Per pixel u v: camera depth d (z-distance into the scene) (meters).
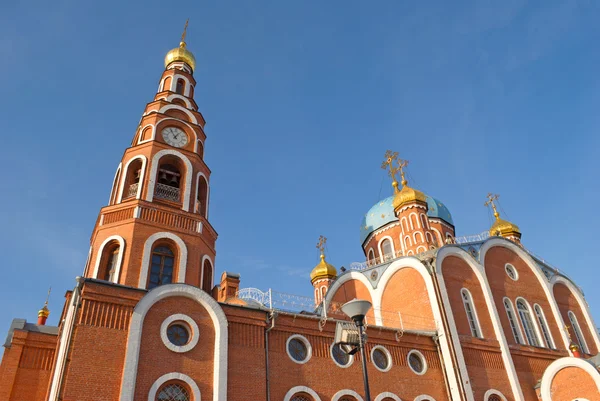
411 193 41.38
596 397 26.27
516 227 44.59
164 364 19.61
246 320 22.67
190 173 29.06
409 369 26.11
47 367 21.98
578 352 30.88
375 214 49.47
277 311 23.55
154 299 20.70
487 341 29.11
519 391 28.00
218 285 26.64
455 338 27.56
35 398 21.16
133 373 18.72
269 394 21.47
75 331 18.78
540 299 34.75
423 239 39.06
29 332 22.39
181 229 26.41
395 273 32.69
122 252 24.38
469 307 30.30
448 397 26.22
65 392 17.53
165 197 27.47
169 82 35.41
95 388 18.05
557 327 33.91
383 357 26.02
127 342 19.30
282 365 22.66
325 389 23.06
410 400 25.05
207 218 29.52
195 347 20.61
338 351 24.72
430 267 30.36
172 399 19.30
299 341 24.11
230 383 20.67
